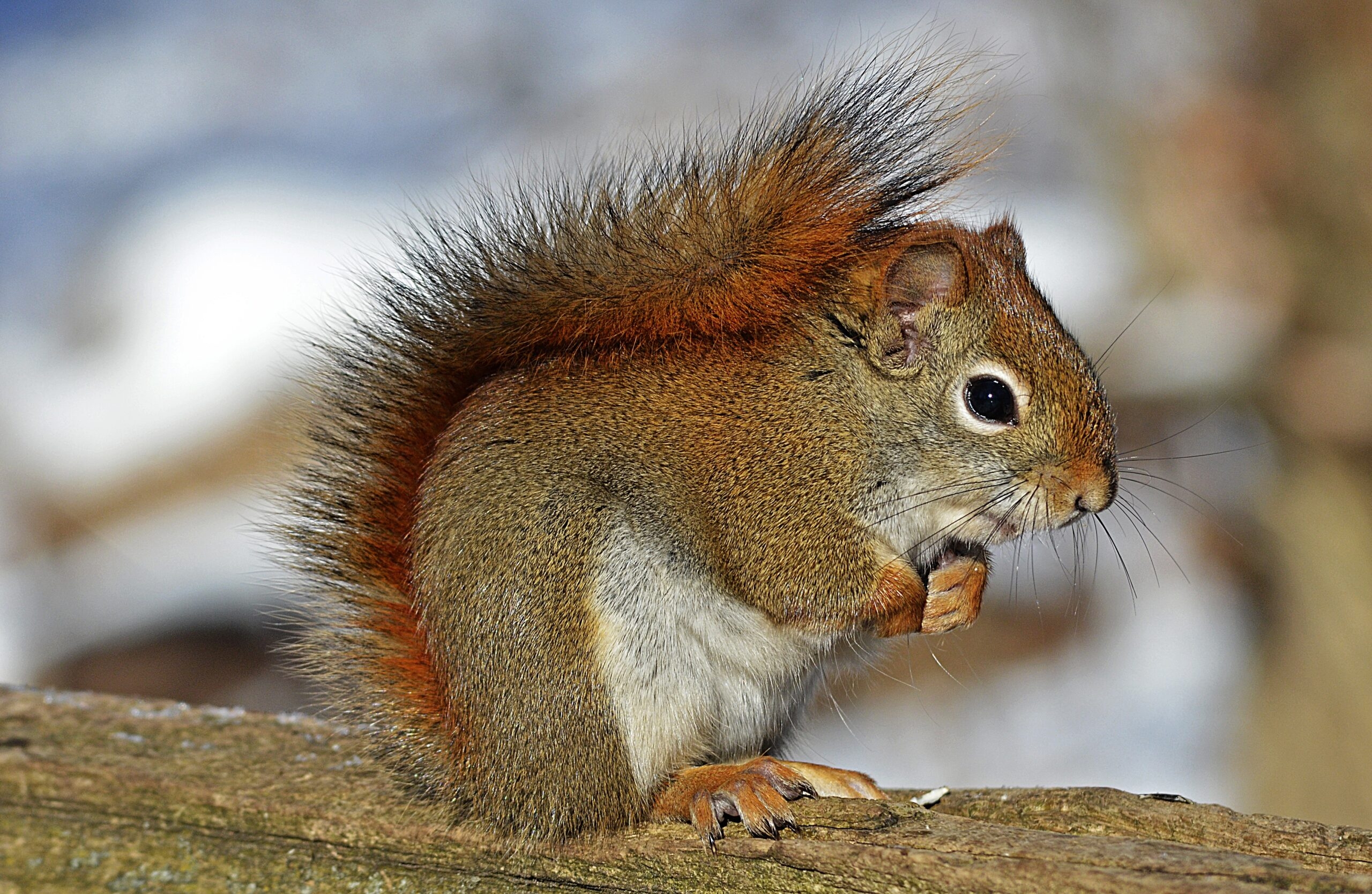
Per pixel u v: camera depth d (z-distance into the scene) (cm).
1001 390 227
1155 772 248
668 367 227
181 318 281
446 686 224
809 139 227
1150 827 223
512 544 224
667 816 224
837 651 229
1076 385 227
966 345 227
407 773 225
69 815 224
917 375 227
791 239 226
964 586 227
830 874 221
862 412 227
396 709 225
